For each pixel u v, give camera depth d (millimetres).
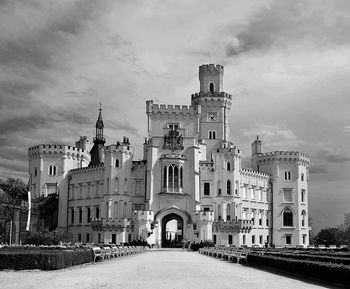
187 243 120625
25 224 107000
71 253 50406
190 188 130500
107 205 131625
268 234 153125
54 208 143625
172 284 36406
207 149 155250
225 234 130500
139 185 134875
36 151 148125
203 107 158375
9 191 101000
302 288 34531
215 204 135875
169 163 130125
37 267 45531
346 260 43125
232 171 137625
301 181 157375
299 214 154625
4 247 68250
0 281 36500
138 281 38156
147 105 136875
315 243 172500
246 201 145125
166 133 134250
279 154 156250
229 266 57438
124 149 134125
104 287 33719
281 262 47656
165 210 128125
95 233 129125
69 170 148125
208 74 161250
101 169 138750
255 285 36344
